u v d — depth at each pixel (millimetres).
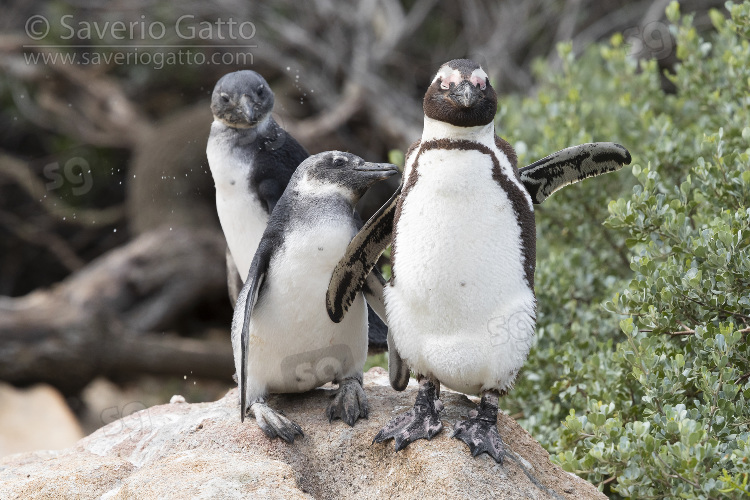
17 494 9555
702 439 9281
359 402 10016
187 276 29797
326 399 10492
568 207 15094
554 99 18766
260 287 9664
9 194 35375
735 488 8688
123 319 28797
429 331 8812
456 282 8516
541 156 15172
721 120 14266
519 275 8625
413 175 8711
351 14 32938
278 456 9508
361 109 30531
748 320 10969
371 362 16109
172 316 29812
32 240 34406
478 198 8445
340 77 33312
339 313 9578
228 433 9844
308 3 33125
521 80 31688
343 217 9578
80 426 26094
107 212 34031
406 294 8758
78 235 35469
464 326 8672
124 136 33469
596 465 10898
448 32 35312
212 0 32781
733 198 11891
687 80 15492
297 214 9633
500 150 8688
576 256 15023
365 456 9453
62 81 33406
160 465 9172
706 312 10938
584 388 12586
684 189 11758
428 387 9422
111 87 33688
